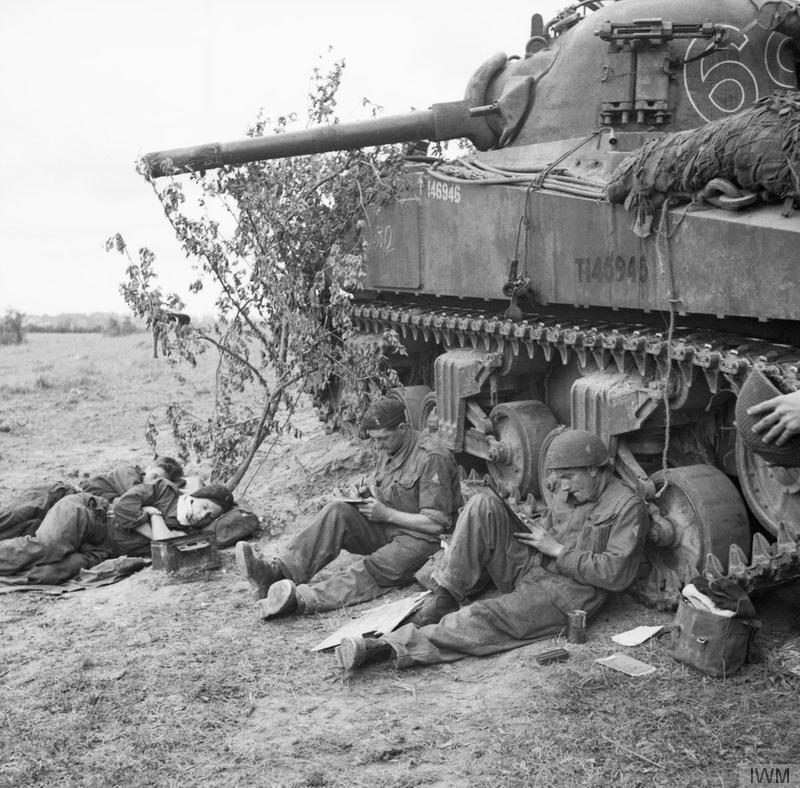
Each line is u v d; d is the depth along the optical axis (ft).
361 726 17.85
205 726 18.10
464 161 32.14
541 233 26.99
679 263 21.68
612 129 26.86
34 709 19.01
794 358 20.15
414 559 24.50
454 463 25.22
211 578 26.94
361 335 38.04
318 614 23.84
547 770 15.93
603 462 21.47
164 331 33.37
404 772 16.17
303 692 19.45
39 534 27.78
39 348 102.32
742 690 18.37
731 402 23.39
